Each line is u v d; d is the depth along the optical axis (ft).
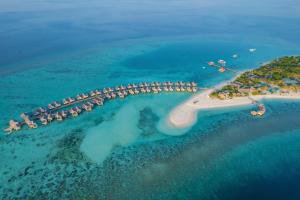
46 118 284.61
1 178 213.66
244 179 210.59
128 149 244.22
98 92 337.52
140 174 215.92
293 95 326.24
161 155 236.43
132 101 325.21
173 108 308.19
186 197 195.83
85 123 282.97
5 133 266.98
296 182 207.41
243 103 311.47
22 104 321.73
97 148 245.65
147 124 279.90
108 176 214.28
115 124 280.92
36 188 204.54
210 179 211.20
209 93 338.13
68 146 248.73
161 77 395.96
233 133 264.31
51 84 372.58
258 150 241.35
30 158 234.58
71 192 200.54
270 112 295.69
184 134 263.49
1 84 371.35
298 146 246.27
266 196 195.93
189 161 229.45
